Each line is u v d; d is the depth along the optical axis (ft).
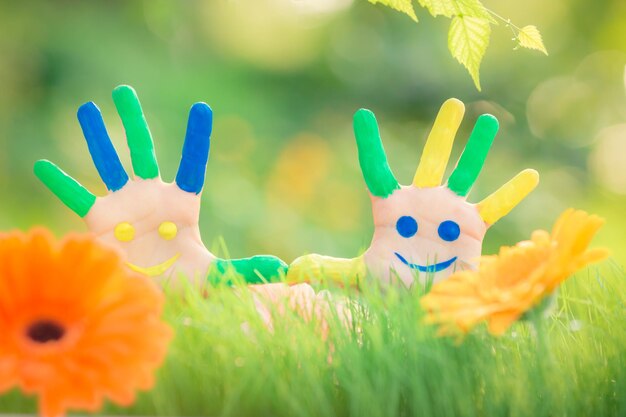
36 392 2.65
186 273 3.09
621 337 2.86
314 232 8.13
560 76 10.85
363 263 3.11
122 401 2.51
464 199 3.16
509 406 2.71
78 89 8.68
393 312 2.86
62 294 2.56
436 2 3.10
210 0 9.57
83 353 2.51
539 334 2.71
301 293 3.04
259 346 2.82
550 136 10.82
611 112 11.25
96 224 3.12
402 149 9.05
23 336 2.54
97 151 3.15
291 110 9.80
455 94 10.27
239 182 8.37
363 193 8.75
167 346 2.73
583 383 2.78
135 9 9.24
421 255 3.12
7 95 8.63
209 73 9.29
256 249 7.98
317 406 2.73
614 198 11.03
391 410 2.68
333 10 10.23
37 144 8.49
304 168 8.89
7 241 2.56
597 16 11.02
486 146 3.17
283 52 9.95
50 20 8.89
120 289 2.58
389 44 10.25
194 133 3.13
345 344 2.81
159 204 3.12
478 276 2.72
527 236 9.36
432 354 2.74
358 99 10.24
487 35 3.10
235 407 2.74
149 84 8.80
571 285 3.16
